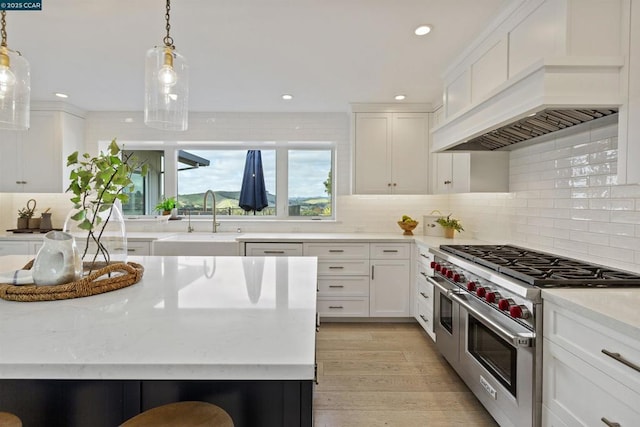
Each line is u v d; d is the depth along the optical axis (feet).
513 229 9.04
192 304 3.91
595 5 4.98
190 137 13.33
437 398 7.14
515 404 5.31
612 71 4.87
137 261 6.79
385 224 13.39
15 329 3.10
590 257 6.51
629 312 3.79
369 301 11.38
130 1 6.16
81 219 4.86
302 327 3.21
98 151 13.25
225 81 10.12
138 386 3.18
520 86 5.36
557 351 4.56
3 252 11.55
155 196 14.17
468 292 6.84
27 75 6.14
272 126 13.37
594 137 6.42
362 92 11.09
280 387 3.12
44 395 3.20
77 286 4.11
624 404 3.55
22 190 12.18
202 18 6.73
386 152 12.30
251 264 6.49
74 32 7.28
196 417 2.84
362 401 7.01
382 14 6.62
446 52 8.21
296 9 6.43
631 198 5.68
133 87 10.66
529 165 8.34
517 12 6.17
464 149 8.86
